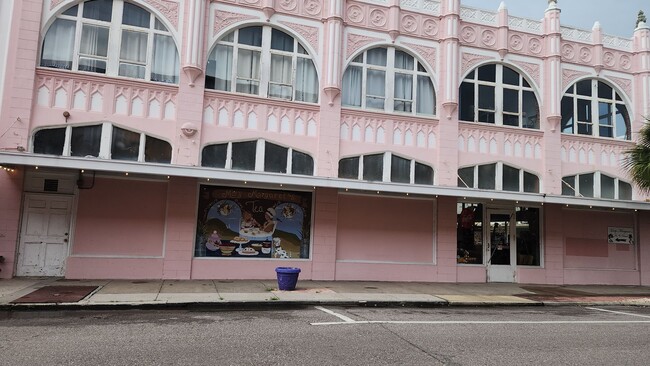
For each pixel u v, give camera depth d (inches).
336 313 379.6
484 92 653.3
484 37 654.5
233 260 541.0
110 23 520.4
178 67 537.6
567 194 664.4
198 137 529.0
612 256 684.7
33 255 491.8
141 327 304.3
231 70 561.3
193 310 377.1
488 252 634.8
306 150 569.9
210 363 227.1
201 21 539.8
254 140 554.6
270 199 565.0
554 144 662.5
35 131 482.3
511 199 585.6
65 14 509.7
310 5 592.1
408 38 626.2
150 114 520.7
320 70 587.2
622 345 295.9
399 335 301.1
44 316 336.2
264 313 371.6
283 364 229.0
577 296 535.5
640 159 578.2
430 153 615.8
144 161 514.6
